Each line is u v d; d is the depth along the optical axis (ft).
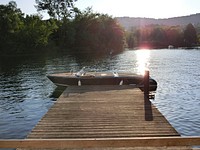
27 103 39.45
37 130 20.53
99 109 27.20
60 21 199.82
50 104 38.75
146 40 345.92
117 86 42.11
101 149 16.48
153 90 46.68
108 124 22.04
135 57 139.85
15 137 25.34
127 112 25.93
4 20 163.32
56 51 181.88
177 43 322.14
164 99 40.75
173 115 32.17
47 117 24.18
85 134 19.69
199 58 127.75
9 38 164.76
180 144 10.96
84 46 196.34
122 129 20.75
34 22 181.57
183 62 107.24
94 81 45.98
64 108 27.71
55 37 192.85
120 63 105.60
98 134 19.70
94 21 203.72
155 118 23.76
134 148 16.47
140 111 26.27
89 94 35.50
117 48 217.36
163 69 82.74
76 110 26.81
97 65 98.12
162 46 321.11
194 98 41.14
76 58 134.51
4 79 64.69
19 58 138.72
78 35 195.21
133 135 19.47
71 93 36.27
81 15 203.92
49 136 19.25
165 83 55.57
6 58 139.85
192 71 76.02
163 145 10.94
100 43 201.57
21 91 48.83
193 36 318.86
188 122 29.35
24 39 166.91
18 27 171.83
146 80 35.32
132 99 32.01
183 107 35.88
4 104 38.83
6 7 169.58
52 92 47.52
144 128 20.95
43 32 172.35
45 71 80.48
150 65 96.89
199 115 31.96
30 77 67.72
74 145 10.64
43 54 169.17
